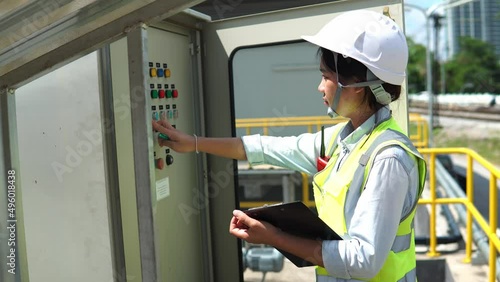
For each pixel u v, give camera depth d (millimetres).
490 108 20203
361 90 1345
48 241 1757
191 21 2182
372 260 1206
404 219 1322
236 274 2381
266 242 1332
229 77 2277
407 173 1247
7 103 1249
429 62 8797
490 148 16281
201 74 2291
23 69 1218
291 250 1312
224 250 2389
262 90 3797
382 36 1293
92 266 1725
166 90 2000
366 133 1367
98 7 1065
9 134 1262
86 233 1714
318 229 1289
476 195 8680
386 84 1342
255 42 2215
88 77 1644
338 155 1438
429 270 3666
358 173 1295
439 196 6223
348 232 1295
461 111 20828
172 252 2074
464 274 4027
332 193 1349
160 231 1967
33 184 1749
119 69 1711
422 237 4801
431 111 8625
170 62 2057
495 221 3455
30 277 1800
